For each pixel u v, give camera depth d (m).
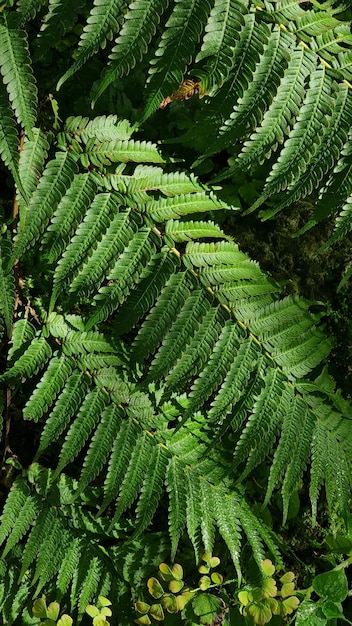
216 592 2.18
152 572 2.13
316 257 2.31
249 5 1.73
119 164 1.98
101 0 1.69
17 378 1.99
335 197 1.81
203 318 1.93
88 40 1.70
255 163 1.78
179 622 2.12
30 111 1.76
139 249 1.89
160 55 1.70
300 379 2.01
